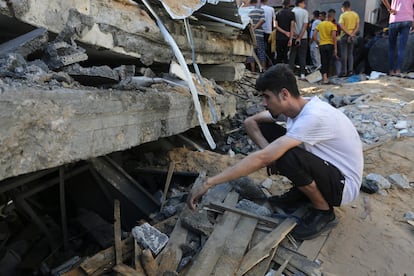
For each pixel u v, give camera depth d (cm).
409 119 488
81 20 235
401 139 429
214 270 223
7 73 188
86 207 343
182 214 270
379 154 398
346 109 545
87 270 220
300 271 235
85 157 207
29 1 210
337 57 846
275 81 238
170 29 348
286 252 248
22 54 205
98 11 262
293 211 279
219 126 493
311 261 241
